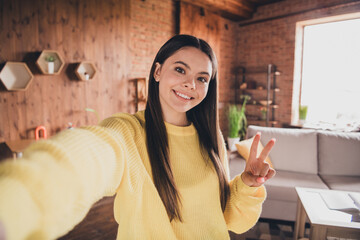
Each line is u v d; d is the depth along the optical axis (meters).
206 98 0.75
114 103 3.93
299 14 4.97
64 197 0.29
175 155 0.65
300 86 5.37
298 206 1.93
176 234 0.61
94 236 2.10
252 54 5.80
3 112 2.96
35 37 3.08
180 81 0.61
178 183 0.63
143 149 0.60
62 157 0.32
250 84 5.63
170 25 4.61
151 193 0.55
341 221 1.51
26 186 0.26
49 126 3.31
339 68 4.86
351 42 4.68
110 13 3.73
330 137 2.80
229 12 5.21
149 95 0.67
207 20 5.05
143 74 4.31
